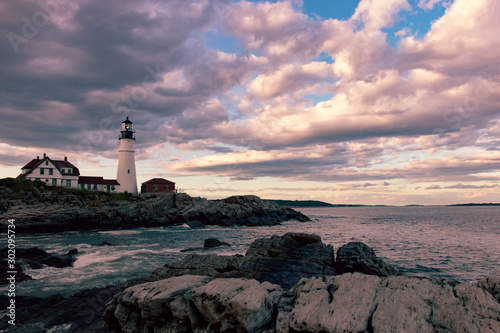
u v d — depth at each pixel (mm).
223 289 8586
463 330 6582
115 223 52125
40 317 11539
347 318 7250
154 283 10180
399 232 49219
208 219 61062
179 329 8617
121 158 77250
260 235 43812
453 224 69375
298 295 8930
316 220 83625
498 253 28844
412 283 8203
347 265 16016
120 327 10203
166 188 83562
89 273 18781
